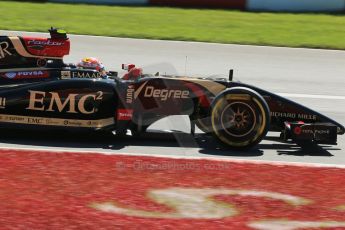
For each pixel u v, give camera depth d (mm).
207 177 18219
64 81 21000
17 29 45250
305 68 40094
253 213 15641
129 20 51531
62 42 21906
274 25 52750
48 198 15758
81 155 19594
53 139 21578
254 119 20875
